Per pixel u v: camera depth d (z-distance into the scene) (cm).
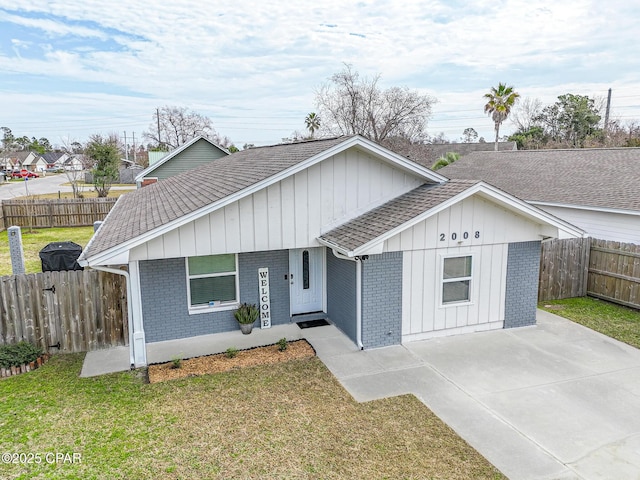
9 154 8419
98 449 591
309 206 959
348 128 4619
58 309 914
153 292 978
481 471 551
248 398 733
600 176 1767
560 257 1305
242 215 903
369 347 941
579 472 550
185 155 2511
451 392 752
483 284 1018
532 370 834
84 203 2706
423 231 938
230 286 1050
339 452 586
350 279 979
